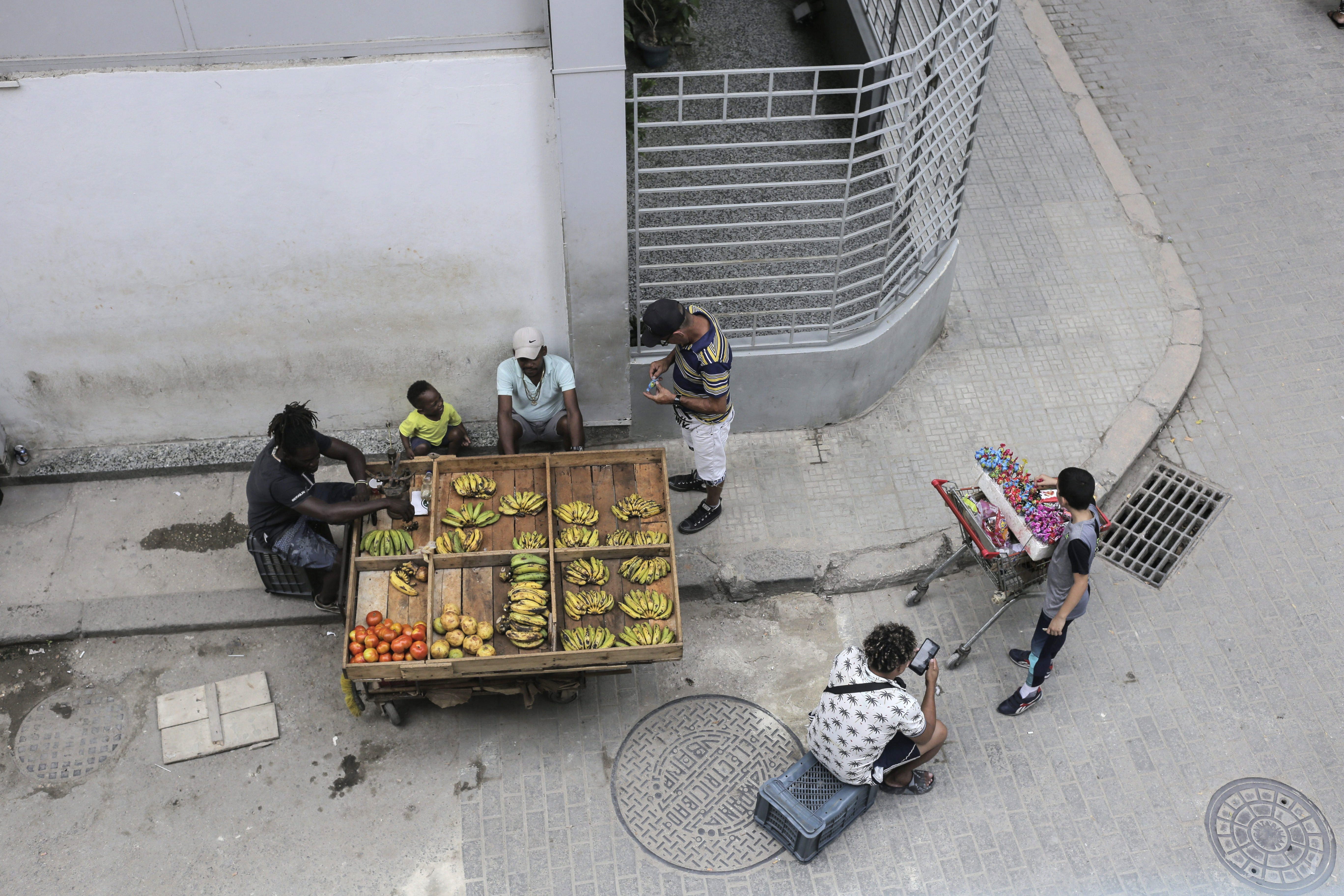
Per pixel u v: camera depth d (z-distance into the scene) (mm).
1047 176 9516
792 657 6684
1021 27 10836
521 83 5805
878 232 8227
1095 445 7656
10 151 5797
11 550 6996
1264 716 6387
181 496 7316
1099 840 5887
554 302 6875
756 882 5707
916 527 7203
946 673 6602
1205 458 7758
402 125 5910
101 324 6680
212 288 6562
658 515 6309
